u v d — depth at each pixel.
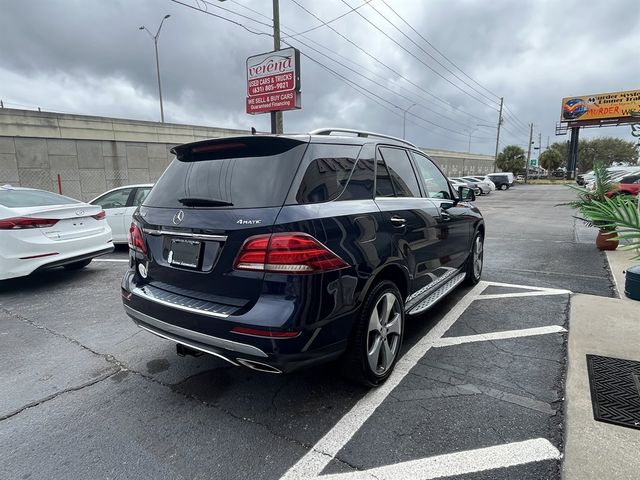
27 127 13.87
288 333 2.19
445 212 4.16
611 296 4.95
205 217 2.47
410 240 3.31
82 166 15.39
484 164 68.88
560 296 4.95
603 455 2.17
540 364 3.23
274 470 2.15
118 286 5.89
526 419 2.52
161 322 2.65
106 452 2.32
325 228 2.39
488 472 2.08
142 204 3.13
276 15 13.76
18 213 5.31
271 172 2.45
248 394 2.91
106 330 4.15
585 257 7.41
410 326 4.06
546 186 46.75
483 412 2.60
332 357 2.48
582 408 2.59
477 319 4.22
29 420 2.63
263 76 14.35
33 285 5.96
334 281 2.37
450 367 3.21
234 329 2.27
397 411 2.65
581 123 50.72
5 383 3.11
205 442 2.39
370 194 2.99
